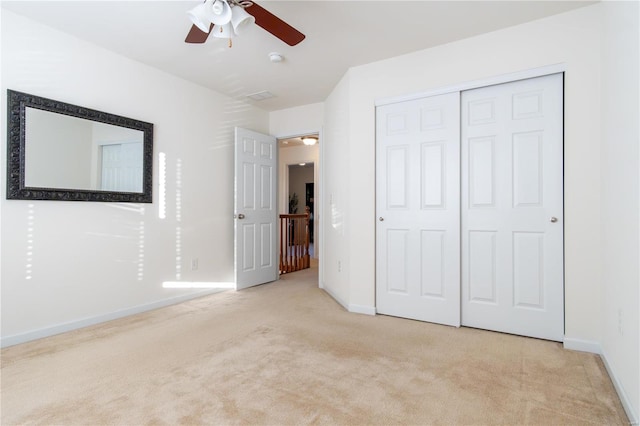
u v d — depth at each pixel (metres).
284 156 7.35
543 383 1.81
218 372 1.94
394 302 3.05
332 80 3.58
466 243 2.76
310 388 1.76
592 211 2.25
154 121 3.28
